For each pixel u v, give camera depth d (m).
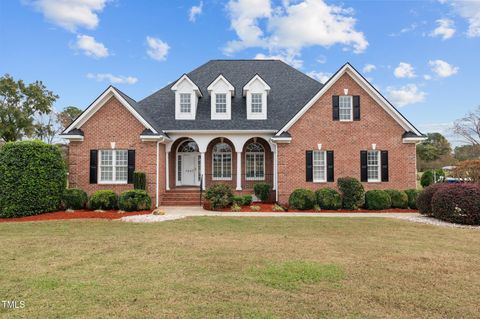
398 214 15.67
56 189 15.62
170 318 4.52
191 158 22.78
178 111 20.91
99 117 18.08
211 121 20.73
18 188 14.23
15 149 14.55
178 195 19.34
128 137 18.00
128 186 17.94
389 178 18.95
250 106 21.03
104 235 10.34
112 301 5.09
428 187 15.02
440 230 11.47
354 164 19.00
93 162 17.94
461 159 48.59
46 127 45.62
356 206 16.89
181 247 8.72
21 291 5.51
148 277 6.25
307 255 7.92
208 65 25.53
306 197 16.80
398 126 19.11
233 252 8.18
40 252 8.18
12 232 10.80
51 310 4.77
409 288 5.75
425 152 60.97
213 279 6.14
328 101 19.09
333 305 4.99
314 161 19.12
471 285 5.93
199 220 13.40
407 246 8.99
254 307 4.89
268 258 7.63
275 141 18.75
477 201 12.42
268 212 16.30
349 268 6.88
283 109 21.59
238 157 20.34
